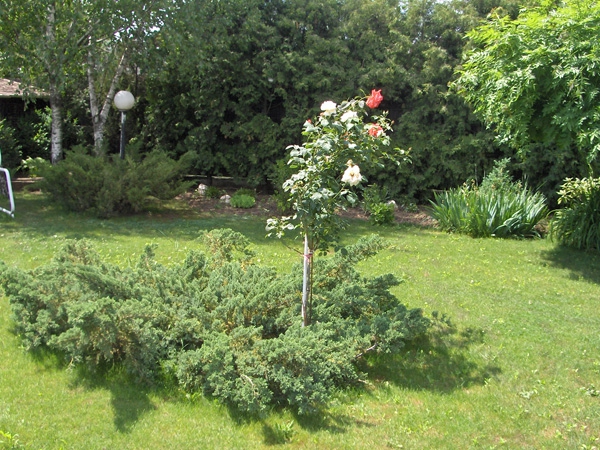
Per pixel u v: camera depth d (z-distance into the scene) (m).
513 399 3.86
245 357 3.66
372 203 10.48
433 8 12.02
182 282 4.70
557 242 8.91
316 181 3.95
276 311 4.61
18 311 4.31
